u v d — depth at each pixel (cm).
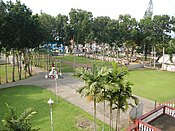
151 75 4719
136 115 1977
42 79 4069
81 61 6844
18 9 3712
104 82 1501
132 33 6134
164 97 3008
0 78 4194
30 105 2566
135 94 3116
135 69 5538
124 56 8656
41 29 4369
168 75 4775
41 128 1969
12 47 3753
